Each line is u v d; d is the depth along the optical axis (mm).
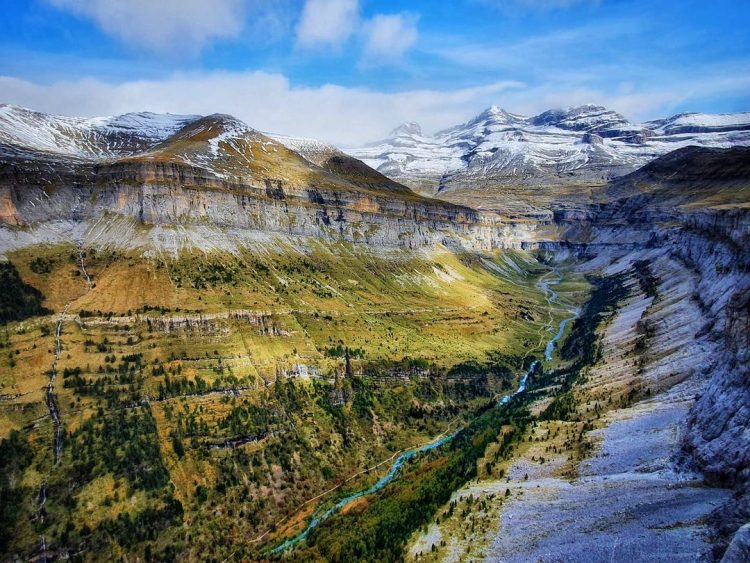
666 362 173625
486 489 128500
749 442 91812
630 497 100250
